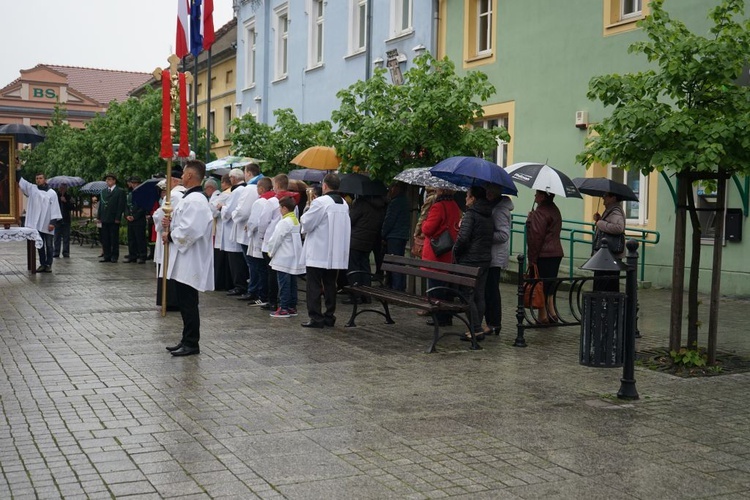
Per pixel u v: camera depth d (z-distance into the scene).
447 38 19.69
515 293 14.66
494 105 18.17
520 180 10.26
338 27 24.66
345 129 13.02
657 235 14.13
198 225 8.71
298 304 13.18
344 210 10.73
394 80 17.80
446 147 12.29
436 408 6.71
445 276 9.48
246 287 13.91
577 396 7.13
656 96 8.16
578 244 16.17
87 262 20.88
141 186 13.66
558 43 16.39
